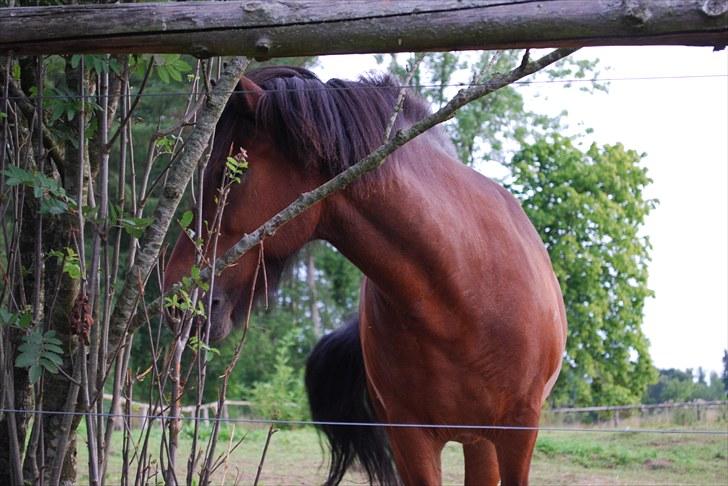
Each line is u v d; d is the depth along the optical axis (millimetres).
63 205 2381
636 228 20281
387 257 2746
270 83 2650
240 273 2633
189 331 2504
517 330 2926
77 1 2672
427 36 1805
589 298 19016
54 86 3027
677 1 1689
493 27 1774
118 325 2314
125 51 1947
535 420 3037
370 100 2666
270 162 2611
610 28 1734
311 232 2691
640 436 9453
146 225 2318
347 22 1819
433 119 2035
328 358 4336
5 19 1918
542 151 19953
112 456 6336
